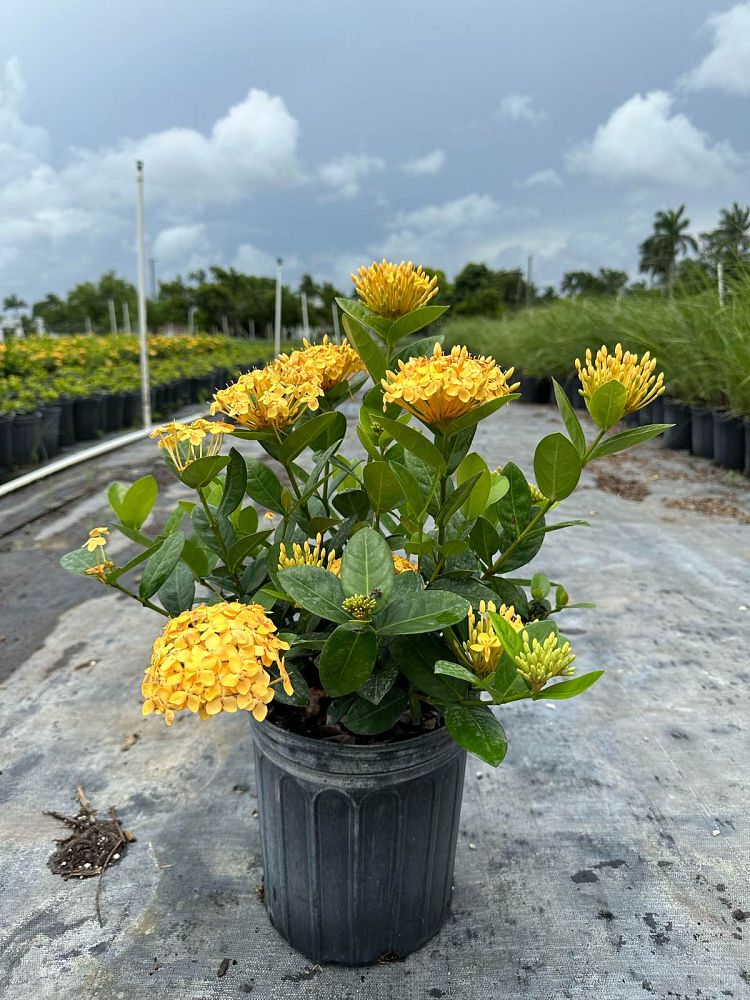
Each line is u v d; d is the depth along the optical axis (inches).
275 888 57.2
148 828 73.0
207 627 37.7
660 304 289.6
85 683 101.2
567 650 35.9
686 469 225.3
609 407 40.8
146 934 60.4
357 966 56.6
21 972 56.9
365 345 47.5
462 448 44.6
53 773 81.7
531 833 71.9
